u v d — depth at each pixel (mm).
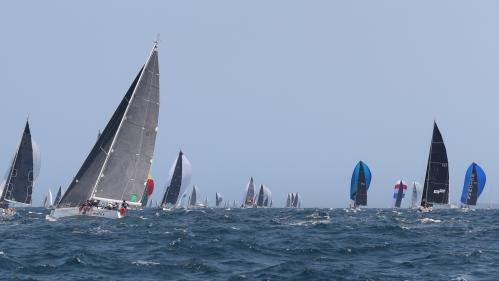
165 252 119562
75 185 187000
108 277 91438
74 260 105000
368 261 112938
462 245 142000
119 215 191875
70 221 185750
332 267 103312
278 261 111125
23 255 113875
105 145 191125
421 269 103812
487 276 96812
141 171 198125
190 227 187500
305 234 166125
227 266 103500
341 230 182375
